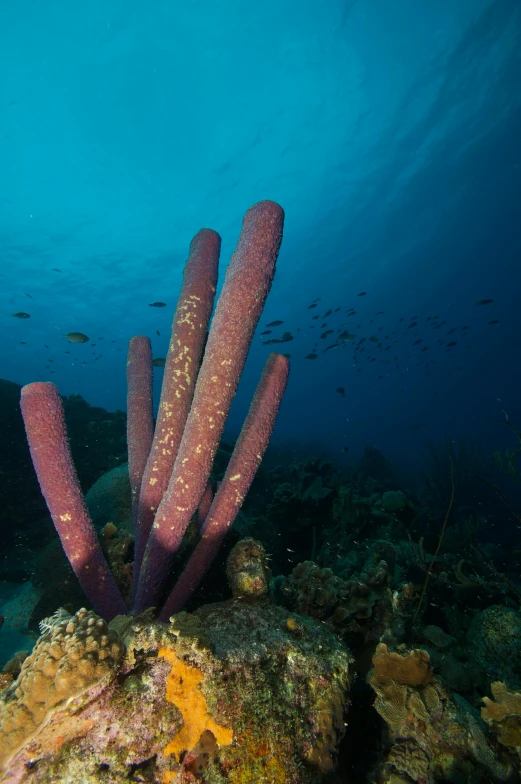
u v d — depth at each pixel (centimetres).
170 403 187
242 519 488
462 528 653
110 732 112
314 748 132
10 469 475
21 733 102
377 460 1463
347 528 632
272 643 150
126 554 229
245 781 113
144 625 132
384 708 172
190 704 118
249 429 187
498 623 277
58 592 273
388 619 248
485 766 153
